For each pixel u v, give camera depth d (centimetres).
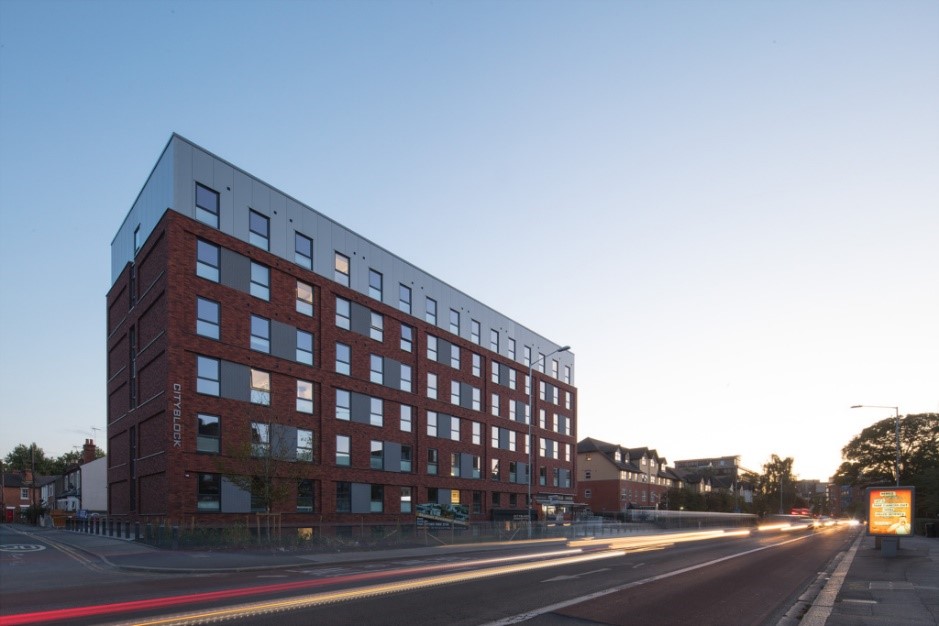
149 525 2681
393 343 4391
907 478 6350
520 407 6009
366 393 4081
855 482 6894
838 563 2345
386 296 4356
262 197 3491
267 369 3394
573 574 1819
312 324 3738
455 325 5134
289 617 1073
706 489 11562
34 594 1366
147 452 3183
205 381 3069
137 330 3425
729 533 5791
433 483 4650
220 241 3216
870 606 1265
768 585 1681
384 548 2811
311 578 1684
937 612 1193
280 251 3559
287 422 3481
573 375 7175
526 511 5788
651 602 1333
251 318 3353
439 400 4825
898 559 2428
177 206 3041
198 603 1218
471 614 1138
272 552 2459
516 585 1543
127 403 3556
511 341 5984
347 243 4050
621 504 8600
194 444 2970
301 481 3519
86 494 5938
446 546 3033
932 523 4819
